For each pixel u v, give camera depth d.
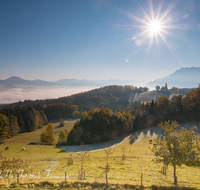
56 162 29.98
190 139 16.80
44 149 46.53
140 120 78.44
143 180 19.05
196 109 78.38
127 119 74.56
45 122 133.75
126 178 19.86
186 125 69.50
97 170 24.08
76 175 21.20
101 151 42.88
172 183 17.98
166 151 17.45
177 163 16.67
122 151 41.91
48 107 160.50
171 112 80.88
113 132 64.00
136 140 58.28
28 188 15.69
